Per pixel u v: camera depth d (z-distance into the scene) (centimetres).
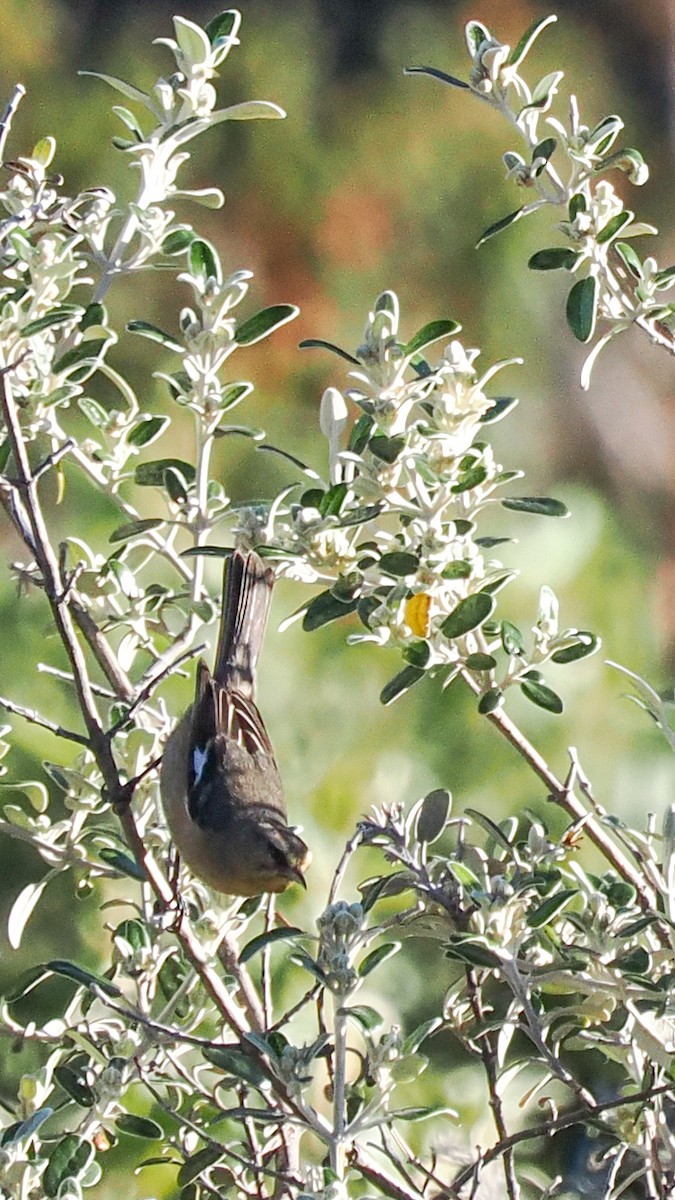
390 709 1170
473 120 1930
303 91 1964
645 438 1750
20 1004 926
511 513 1426
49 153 692
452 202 1867
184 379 693
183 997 679
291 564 692
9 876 971
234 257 1836
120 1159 830
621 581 1433
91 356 676
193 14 2105
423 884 603
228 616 719
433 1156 679
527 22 2059
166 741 703
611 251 818
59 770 683
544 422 1748
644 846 666
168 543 718
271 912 678
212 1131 792
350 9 2078
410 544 655
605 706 1250
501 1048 648
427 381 644
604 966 590
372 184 1889
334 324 1794
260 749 707
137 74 1966
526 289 1823
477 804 1130
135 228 713
